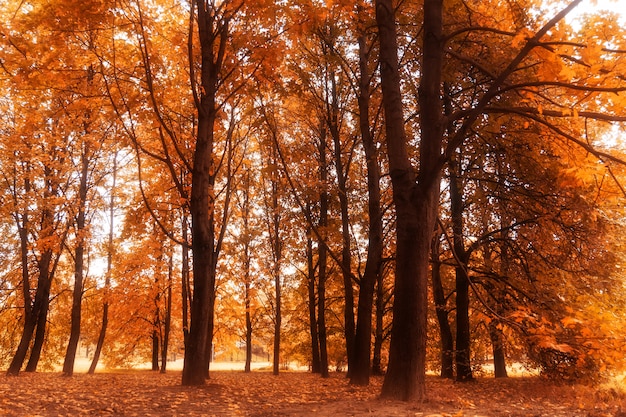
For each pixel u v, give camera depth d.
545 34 4.95
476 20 7.84
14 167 17.33
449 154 6.50
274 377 19.20
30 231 18.38
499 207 12.34
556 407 6.30
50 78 8.81
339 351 26.45
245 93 11.52
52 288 22.98
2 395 7.30
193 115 14.25
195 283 10.09
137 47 10.82
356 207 15.99
